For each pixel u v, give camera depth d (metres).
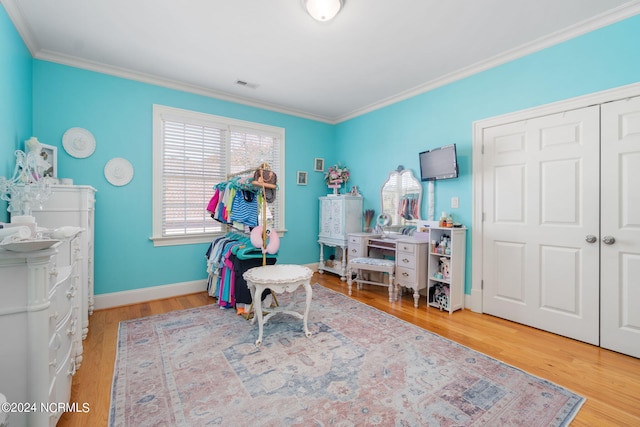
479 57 2.86
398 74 3.24
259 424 1.42
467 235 3.14
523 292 2.71
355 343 2.29
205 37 2.53
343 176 4.66
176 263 3.56
